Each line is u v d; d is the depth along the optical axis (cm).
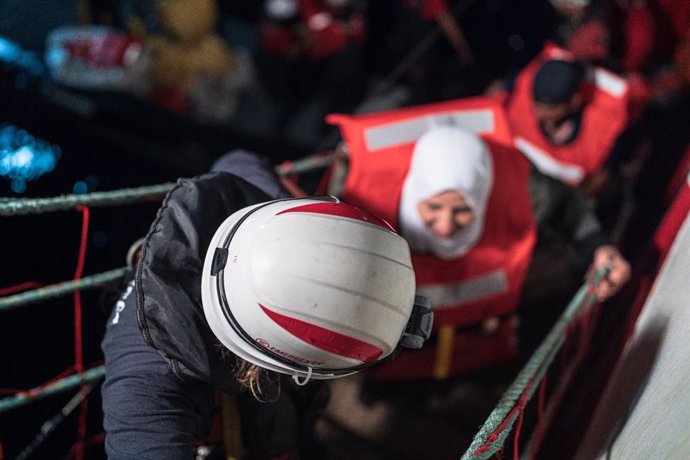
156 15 456
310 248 126
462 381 279
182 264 139
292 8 428
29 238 354
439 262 230
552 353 166
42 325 316
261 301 126
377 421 274
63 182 411
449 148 213
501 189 226
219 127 446
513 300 243
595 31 321
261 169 178
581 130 282
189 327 135
